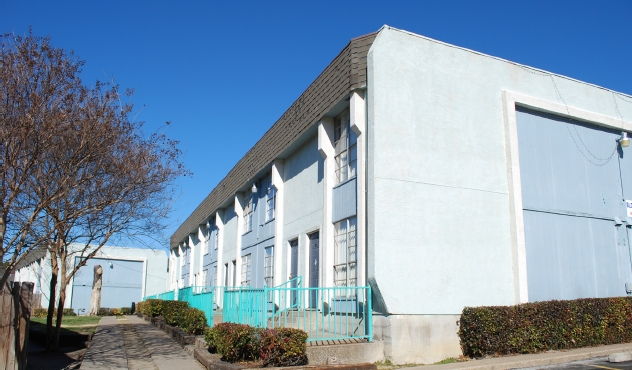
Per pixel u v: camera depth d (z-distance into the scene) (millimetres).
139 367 10922
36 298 34906
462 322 11234
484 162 12633
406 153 11688
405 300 10930
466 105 12703
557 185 13812
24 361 9758
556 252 13305
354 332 11461
